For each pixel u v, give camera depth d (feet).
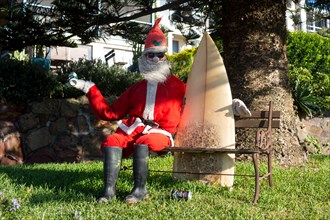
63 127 33.22
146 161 15.61
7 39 30.17
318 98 37.73
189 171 18.06
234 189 17.51
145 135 15.92
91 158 33.78
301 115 37.83
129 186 17.72
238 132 24.26
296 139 24.88
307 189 17.93
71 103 33.83
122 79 37.88
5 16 28.84
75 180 19.01
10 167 24.03
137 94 16.97
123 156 16.65
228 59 25.32
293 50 41.57
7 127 30.83
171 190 16.53
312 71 41.91
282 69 25.02
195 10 35.99
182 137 18.08
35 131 32.07
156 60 16.90
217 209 14.70
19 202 15.15
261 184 18.45
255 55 24.61
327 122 38.96
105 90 36.76
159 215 13.84
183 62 44.09
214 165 17.74
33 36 29.78
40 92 32.63
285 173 20.85
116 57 53.93
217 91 17.97
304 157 25.02
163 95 16.79
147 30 31.12
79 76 36.52
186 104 18.21
